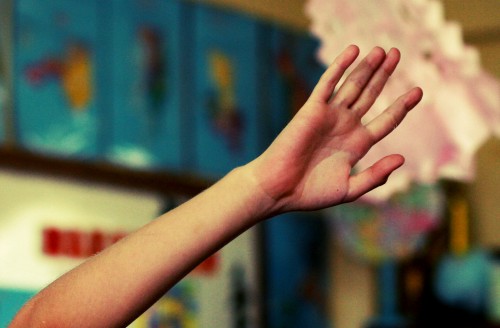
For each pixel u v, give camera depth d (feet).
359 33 6.80
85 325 4.17
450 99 7.47
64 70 12.32
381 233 15.52
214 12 14.60
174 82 13.78
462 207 16.15
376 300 16.08
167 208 13.28
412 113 7.32
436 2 7.42
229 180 4.45
